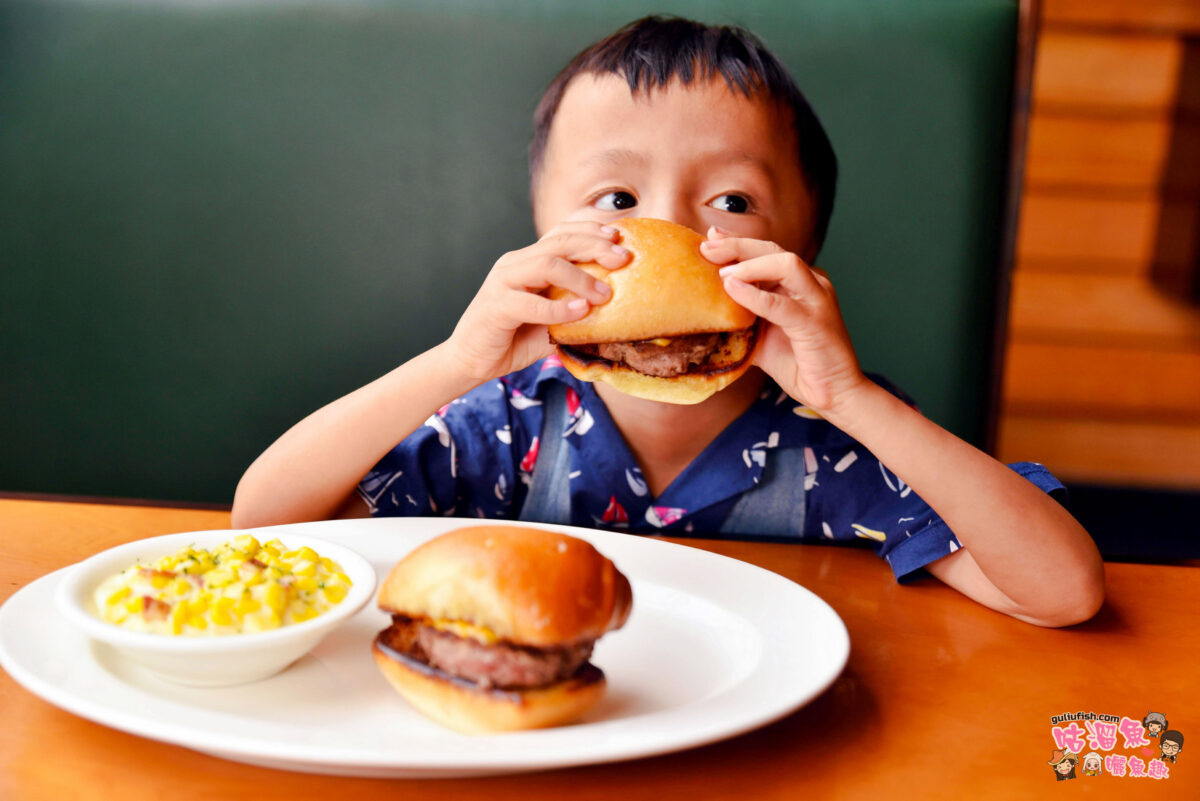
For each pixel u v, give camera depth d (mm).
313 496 1069
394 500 1153
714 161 1152
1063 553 857
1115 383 3074
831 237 1688
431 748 515
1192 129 3070
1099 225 3111
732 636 769
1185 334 3117
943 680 710
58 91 1637
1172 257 3119
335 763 500
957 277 1699
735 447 1273
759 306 879
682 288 874
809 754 590
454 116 1675
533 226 1703
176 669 634
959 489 918
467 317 994
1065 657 766
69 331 1686
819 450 1271
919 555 943
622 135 1152
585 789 544
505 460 1289
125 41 1635
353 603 698
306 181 1677
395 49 1662
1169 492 2412
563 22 1666
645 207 1159
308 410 1726
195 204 1669
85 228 1665
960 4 1657
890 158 1669
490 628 604
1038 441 2934
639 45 1216
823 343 915
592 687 618
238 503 1073
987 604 894
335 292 1704
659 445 1321
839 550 1051
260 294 1695
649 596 840
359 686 674
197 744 515
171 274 1681
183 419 1715
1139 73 3059
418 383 1052
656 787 549
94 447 1715
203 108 1653
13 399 1700
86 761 551
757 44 1300
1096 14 3027
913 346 1714
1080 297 3102
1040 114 3092
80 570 709
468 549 629
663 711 655
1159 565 1040
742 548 1044
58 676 607
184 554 727
